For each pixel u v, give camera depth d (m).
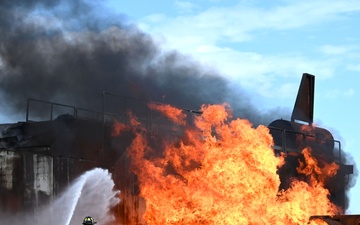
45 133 29.80
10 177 26.22
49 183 27.41
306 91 44.22
